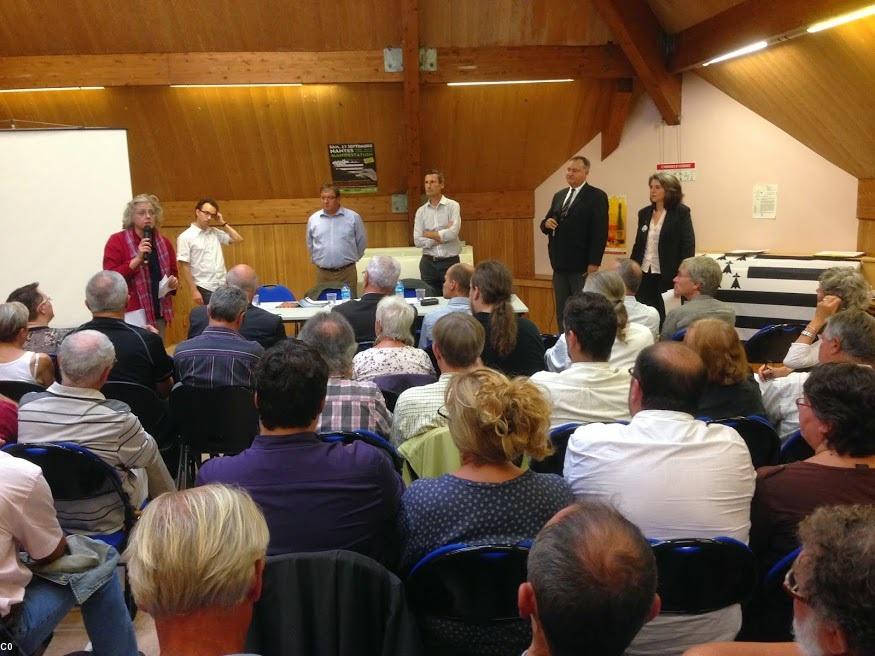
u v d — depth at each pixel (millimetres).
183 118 6895
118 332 3324
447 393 1749
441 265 6727
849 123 5297
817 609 907
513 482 1659
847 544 901
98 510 2432
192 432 3154
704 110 6676
